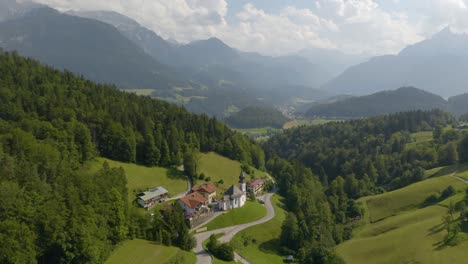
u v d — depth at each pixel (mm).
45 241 68688
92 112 156875
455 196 149000
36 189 77562
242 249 110000
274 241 123250
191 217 120062
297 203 160750
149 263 81562
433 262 99688
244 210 137125
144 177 143750
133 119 169250
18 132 104188
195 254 99188
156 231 97688
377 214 161500
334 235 139125
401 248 114375
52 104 142750
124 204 93750
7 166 82000
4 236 61969
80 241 70438
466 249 101000
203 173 161625
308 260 109625
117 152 150000
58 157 105375
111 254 83438
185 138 183000
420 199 160750
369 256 116938
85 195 81438
